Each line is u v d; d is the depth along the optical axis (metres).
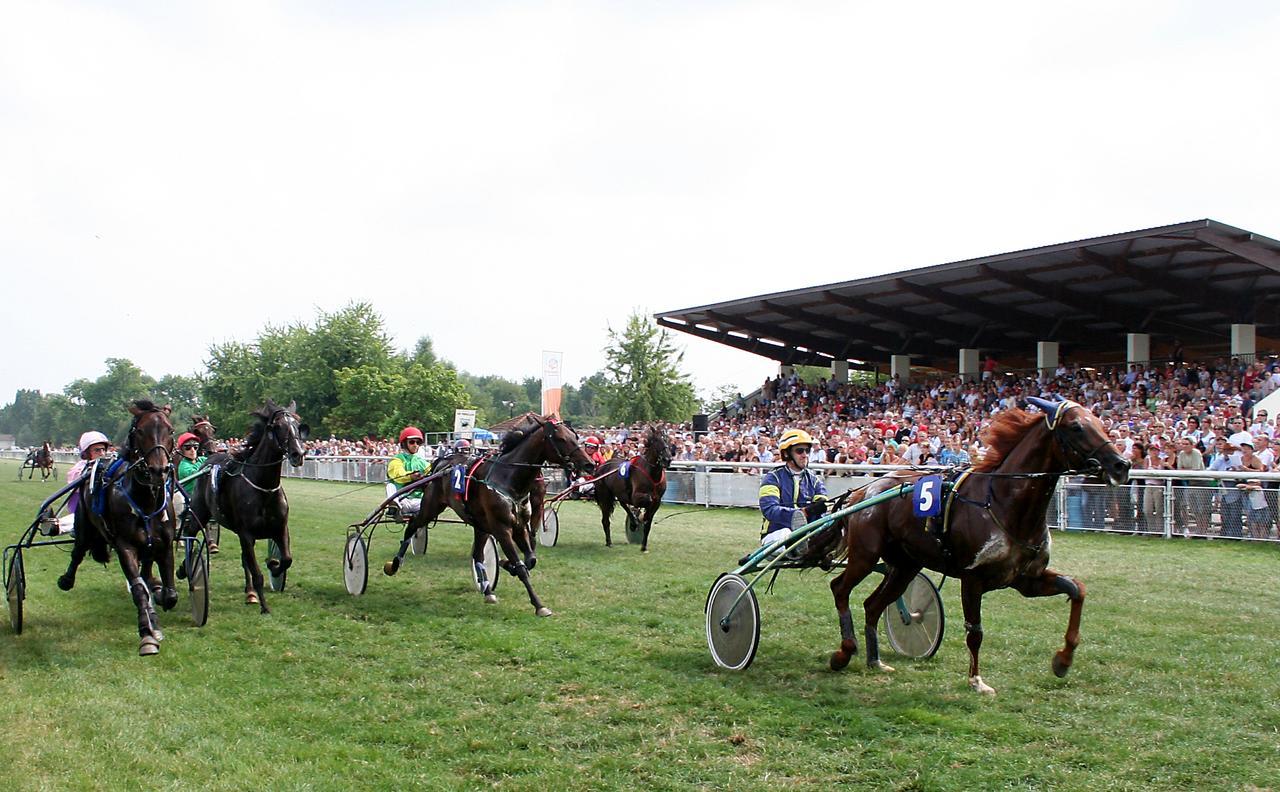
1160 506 12.87
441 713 5.58
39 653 7.09
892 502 6.19
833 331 29.59
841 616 6.34
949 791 4.25
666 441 12.65
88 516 7.65
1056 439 5.44
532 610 8.57
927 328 27.95
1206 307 21.56
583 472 8.62
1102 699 5.55
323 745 5.03
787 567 6.74
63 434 105.75
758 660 6.62
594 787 4.42
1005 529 5.61
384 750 4.96
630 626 7.84
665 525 16.11
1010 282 21.91
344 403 49.09
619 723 5.34
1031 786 4.29
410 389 49.06
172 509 7.59
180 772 4.63
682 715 5.44
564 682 6.17
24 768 4.68
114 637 7.59
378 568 11.41
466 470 8.81
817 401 29.34
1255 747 4.71
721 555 12.22
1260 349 26.44
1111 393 21.53
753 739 4.99
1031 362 32.44
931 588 6.56
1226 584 9.23
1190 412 16.88
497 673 6.43
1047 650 6.73
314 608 8.77
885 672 6.24
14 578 7.81
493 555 9.54
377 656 6.95
